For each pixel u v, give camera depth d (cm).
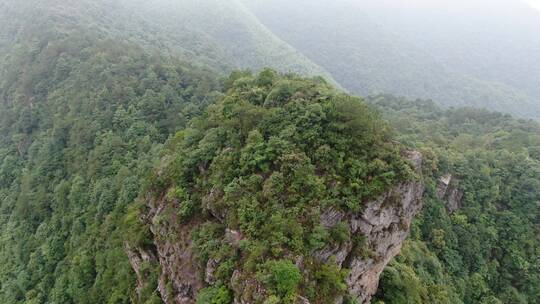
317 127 2847
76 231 4575
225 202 2642
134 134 5591
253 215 2470
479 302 4888
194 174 3064
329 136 2805
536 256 5350
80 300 3850
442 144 7256
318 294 2248
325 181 2605
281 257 2244
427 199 5338
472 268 5200
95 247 4138
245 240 2362
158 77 7269
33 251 4875
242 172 2766
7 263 5081
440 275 4428
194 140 3362
